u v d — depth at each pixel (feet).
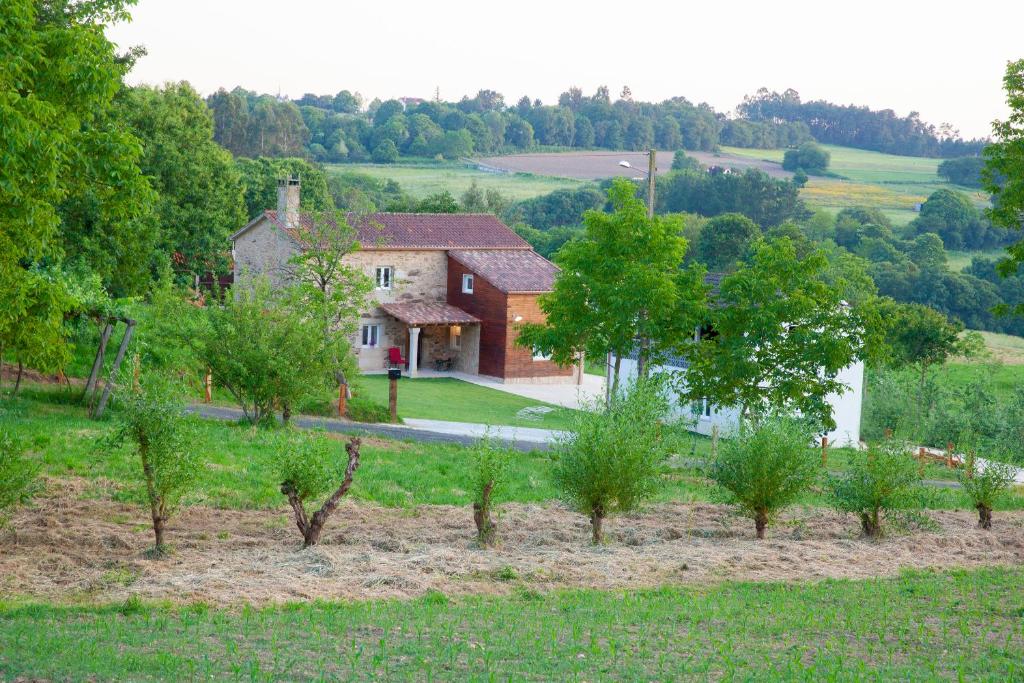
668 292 110.73
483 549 61.26
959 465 111.04
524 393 169.48
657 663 37.68
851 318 113.39
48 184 61.11
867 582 55.77
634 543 66.90
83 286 110.11
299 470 58.90
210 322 101.60
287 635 40.34
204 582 50.19
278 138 650.84
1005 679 36.47
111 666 34.99
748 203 428.97
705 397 117.70
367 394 140.87
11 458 55.67
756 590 53.11
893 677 36.70
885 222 449.06
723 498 70.23
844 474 74.18
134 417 55.88
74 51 68.59
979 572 58.90
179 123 207.82
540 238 343.05
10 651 36.42
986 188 104.32
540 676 35.55
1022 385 191.72
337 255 154.40
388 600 48.19
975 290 336.90
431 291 188.24
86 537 58.08
